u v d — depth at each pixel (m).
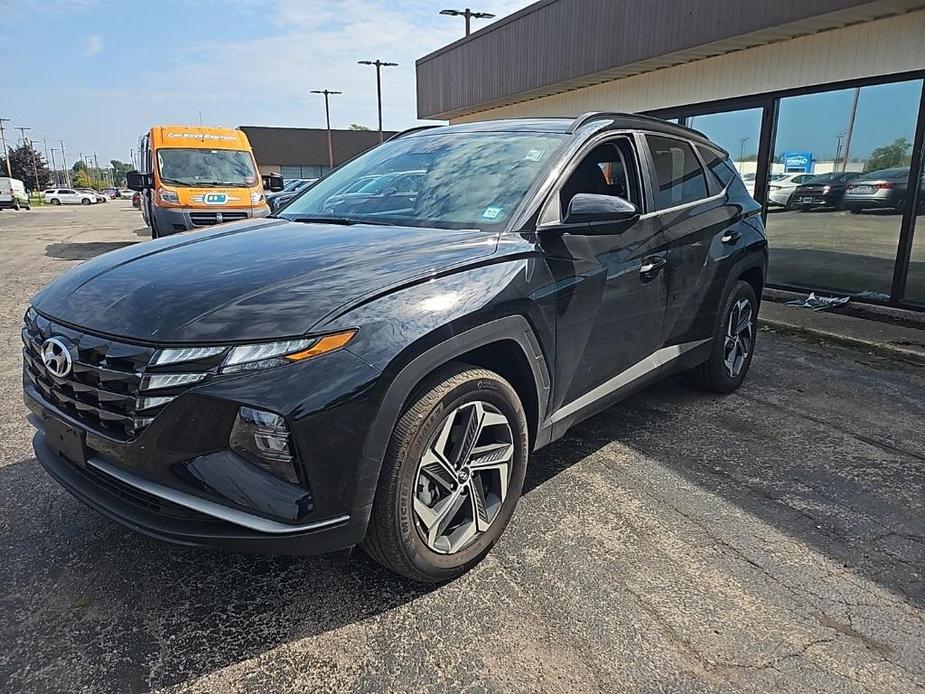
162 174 11.29
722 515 2.86
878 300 7.10
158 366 1.92
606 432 3.75
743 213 4.20
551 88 11.53
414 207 2.98
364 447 1.98
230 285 2.15
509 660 2.01
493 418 2.40
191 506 1.94
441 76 15.11
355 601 2.28
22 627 2.13
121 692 1.88
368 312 2.03
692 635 2.12
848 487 3.13
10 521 2.75
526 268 2.50
